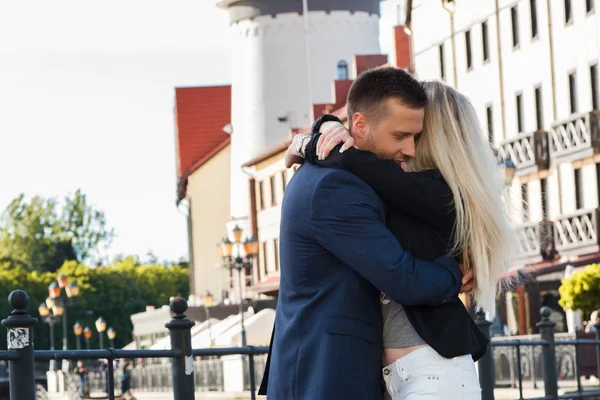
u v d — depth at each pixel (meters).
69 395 39.84
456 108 4.36
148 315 72.69
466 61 43.53
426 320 4.17
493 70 41.66
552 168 38.38
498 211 4.30
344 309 4.11
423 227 4.25
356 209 4.12
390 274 4.06
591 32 35.75
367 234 4.09
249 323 37.75
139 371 31.70
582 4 36.12
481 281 4.26
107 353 6.06
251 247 36.31
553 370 9.96
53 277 110.44
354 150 4.21
